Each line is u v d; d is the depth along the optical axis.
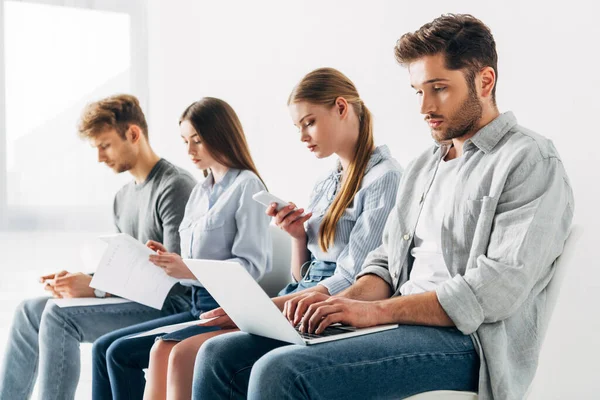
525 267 1.34
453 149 1.59
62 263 3.51
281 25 2.83
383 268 1.66
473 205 1.44
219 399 1.44
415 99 2.21
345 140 1.94
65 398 2.16
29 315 2.27
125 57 3.60
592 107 1.71
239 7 3.08
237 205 2.18
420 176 1.64
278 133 2.87
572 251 1.41
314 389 1.25
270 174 2.92
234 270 1.36
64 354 2.16
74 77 3.55
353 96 1.94
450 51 1.46
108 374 1.98
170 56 3.51
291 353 1.27
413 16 2.21
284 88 2.83
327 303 1.40
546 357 1.80
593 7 1.70
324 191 2.04
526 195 1.38
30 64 3.50
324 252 1.94
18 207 3.48
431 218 1.56
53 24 3.53
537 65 1.84
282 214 1.97
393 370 1.31
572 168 1.76
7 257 3.46
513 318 1.40
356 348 1.30
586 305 1.72
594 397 1.71
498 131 1.47
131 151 2.44
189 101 3.42
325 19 2.59
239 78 3.10
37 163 3.50
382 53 2.33
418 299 1.39
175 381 1.62
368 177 1.88
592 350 1.71
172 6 3.47
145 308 2.25
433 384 1.35
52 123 3.52
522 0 1.87
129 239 2.03
